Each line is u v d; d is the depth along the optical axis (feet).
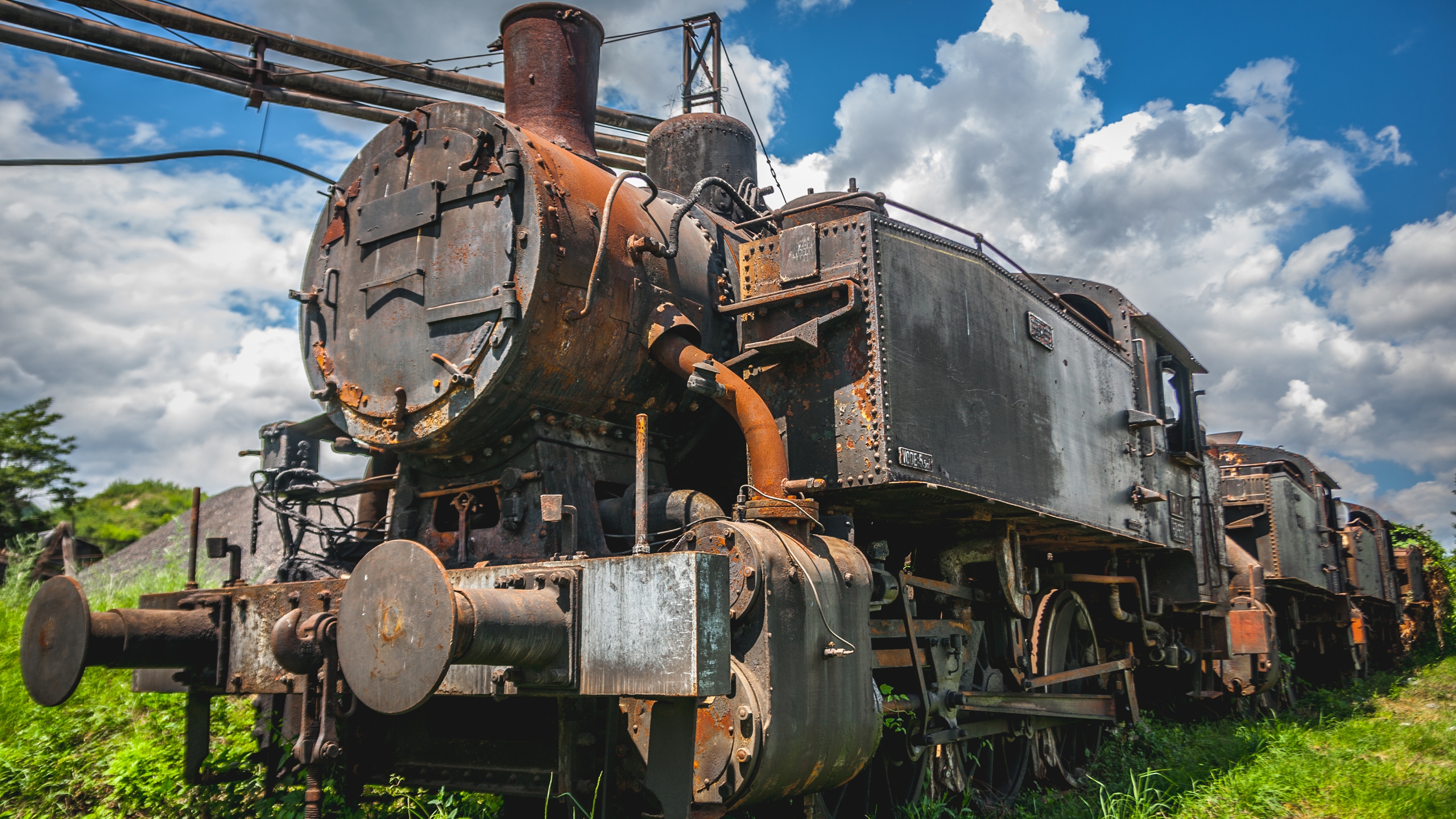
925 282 18.06
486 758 14.46
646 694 11.18
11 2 26.94
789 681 13.33
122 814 18.21
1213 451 36.99
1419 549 83.87
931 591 21.22
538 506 15.11
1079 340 25.02
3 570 48.83
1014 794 23.03
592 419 16.26
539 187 15.17
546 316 14.89
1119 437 26.78
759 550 13.38
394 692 10.84
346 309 17.28
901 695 19.21
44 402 104.99
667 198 20.04
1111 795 21.35
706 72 30.55
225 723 22.66
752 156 25.76
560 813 14.61
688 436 17.84
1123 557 30.81
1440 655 70.90
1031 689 23.24
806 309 17.33
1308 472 53.47
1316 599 54.24
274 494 19.35
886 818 19.21
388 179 17.20
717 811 12.84
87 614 13.88
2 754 20.75
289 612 13.71
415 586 10.86
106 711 24.88
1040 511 20.61
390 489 19.21
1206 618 36.04
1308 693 48.42
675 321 16.42
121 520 140.26
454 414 15.11
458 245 15.80
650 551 15.37
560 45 19.24
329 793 15.98
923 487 16.56
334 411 17.10
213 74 30.55
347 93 32.60
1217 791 23.20
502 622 10.96
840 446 16.66
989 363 19.79
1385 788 23.02
